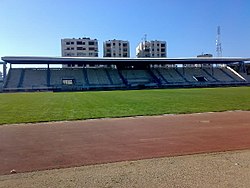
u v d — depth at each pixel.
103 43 131.38
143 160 7.88
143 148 9.41
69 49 121.69
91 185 5.91
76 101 32.16
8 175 6.85
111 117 17.53
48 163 7.88
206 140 10.45
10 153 9.10
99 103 28.48
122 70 85.81
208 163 7.27
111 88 73.44
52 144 10.30
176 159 7.85
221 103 25.53
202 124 14.17
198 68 91.50
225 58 81.25
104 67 86.25
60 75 78.12
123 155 8.58
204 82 82.19
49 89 69.69
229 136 11.11
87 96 41.88
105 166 7.37
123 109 22.06
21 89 68.12
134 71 86.06
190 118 16.41
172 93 45.09
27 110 22.66
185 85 78.94
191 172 6.52
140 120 16.05
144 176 6.36
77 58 71.75
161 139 10.83
